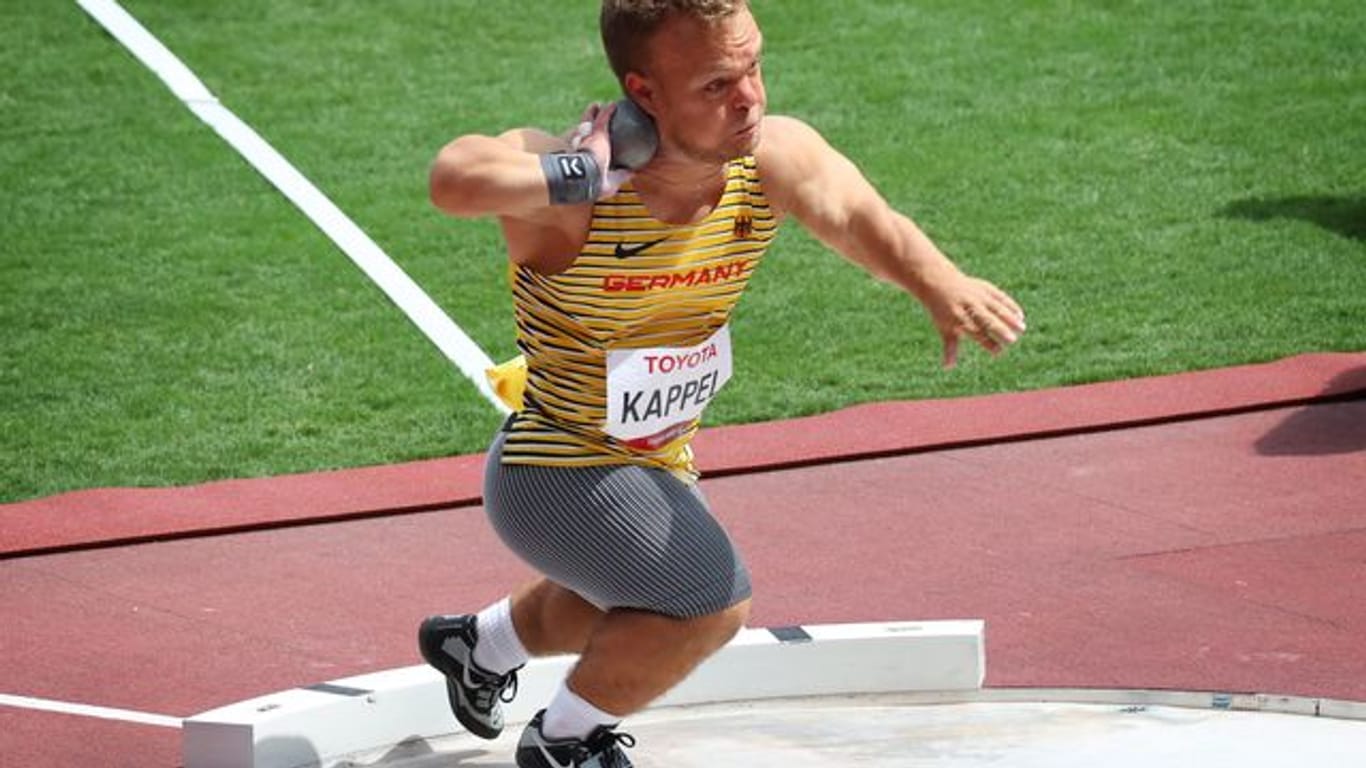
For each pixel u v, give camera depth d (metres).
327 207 35.19
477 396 28.27
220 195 35.59
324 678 19.11
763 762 16.22
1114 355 28.91
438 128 38.34
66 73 40.47
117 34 42.22
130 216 34.72
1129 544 22.11
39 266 32.75
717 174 13.56
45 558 22.72
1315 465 24.47
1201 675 18.36
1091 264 32.50
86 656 19.75
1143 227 33.81
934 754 16.31
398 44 42.16
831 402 27.64
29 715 18.19
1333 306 30.33
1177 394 27.11
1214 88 39.31
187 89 39.88
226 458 26.19
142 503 24.28
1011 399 27.28
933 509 23.58
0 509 24.06
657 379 14.14
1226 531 22.38
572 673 14.77
